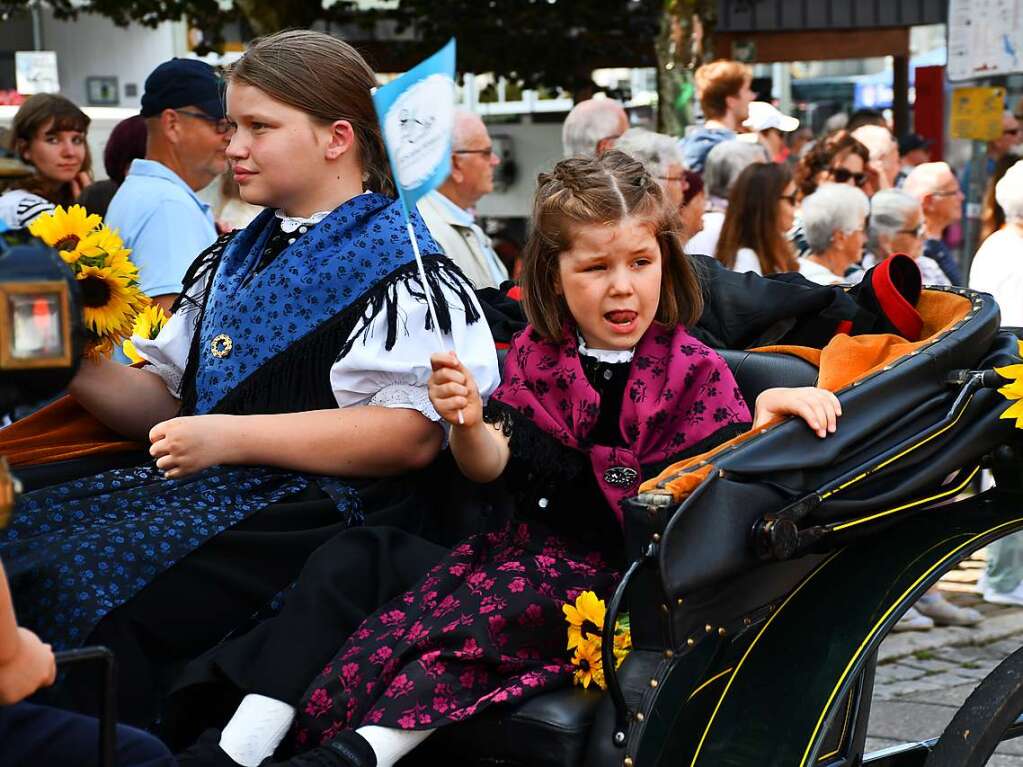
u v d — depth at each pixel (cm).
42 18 1184
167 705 247
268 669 240
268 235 295
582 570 256
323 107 283
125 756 197
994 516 271
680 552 219
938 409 262
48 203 462
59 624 239
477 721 234
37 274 165
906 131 1145
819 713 231
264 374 280
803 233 517
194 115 428
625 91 1070
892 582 247
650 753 221
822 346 311
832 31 1088
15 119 502
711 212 528
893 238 538
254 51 284
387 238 282
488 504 289
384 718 228
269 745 237
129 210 412
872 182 623
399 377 276
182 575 252
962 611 520
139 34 1210
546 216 265
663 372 266
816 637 241
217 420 267
